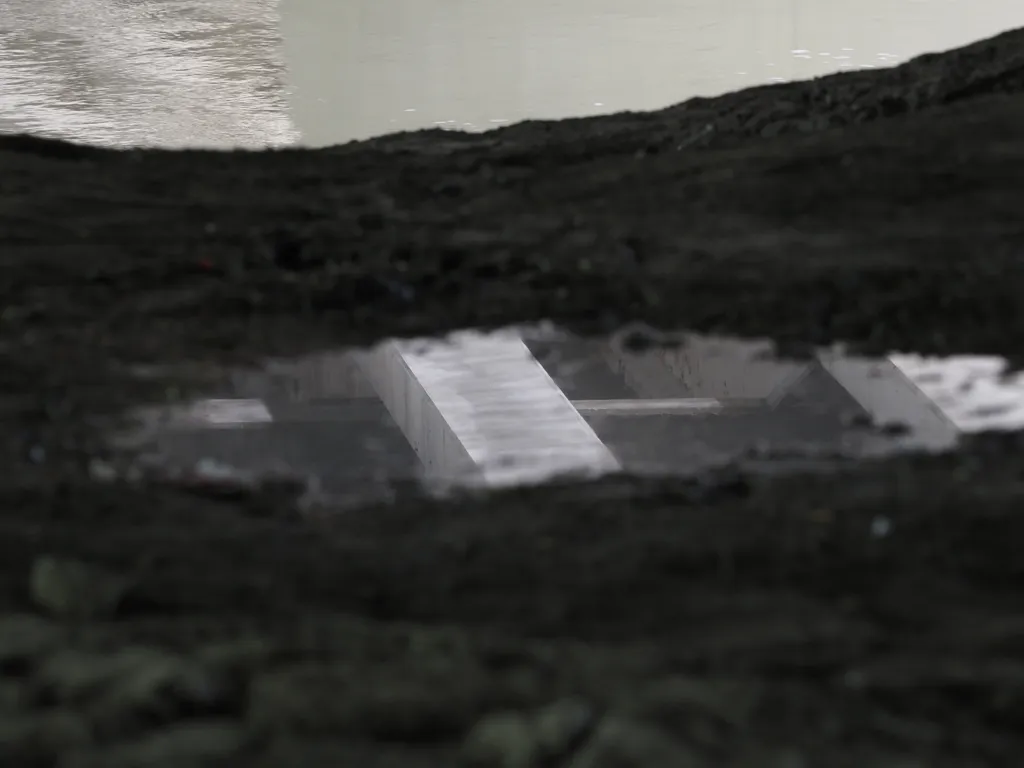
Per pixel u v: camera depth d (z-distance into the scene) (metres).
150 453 4.76
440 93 16.30
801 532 3.73
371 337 6.08
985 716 2.48
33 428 4.92
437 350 5.87
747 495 4.25
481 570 3.52
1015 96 9.85
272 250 7.21
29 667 2.66
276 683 2.52
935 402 5.22
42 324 6.06
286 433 5.09
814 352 5.79
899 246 6.94
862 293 6.35
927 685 2.58
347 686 2.51
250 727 2.38
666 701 2.44
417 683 2.53
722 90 16.31
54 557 3.51
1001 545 3.54
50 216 7.84
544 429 5.13
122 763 2.24
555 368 5.76
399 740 2.37
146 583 3.32
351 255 7.09
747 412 5.34
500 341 6.03
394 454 4.94
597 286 6.60
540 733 2.29
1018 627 2.92
